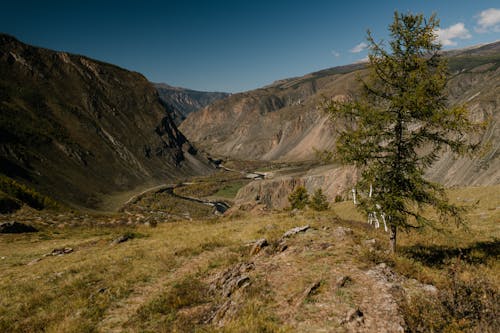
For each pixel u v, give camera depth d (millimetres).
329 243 13344
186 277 13578
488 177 114125
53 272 16656
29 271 17625
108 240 25875
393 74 12273
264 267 11688
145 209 143125
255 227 22906
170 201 170625
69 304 11922
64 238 31969
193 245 19250
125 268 15977
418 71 11398
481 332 6152
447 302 7148
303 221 22641
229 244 18688
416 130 12117
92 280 14641
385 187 12461
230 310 8898
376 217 12680
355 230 18641
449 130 11438
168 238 24125
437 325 6523
